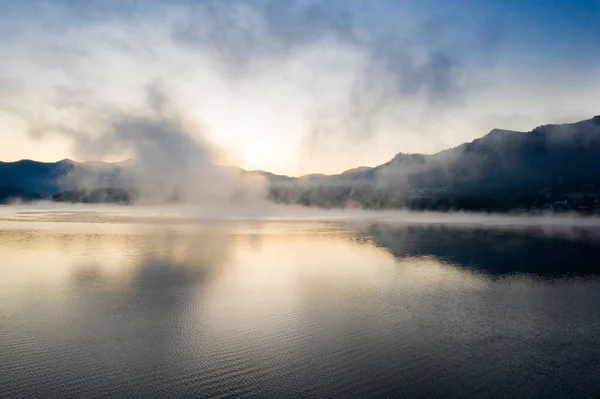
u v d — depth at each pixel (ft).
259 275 114.83
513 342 65.72
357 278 112.27
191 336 66.23
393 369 55.21
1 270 117.91
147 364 55.47
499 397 48.34
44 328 69.15
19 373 52.44
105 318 74.84
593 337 68.23
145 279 107.45
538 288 102.37
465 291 98.68
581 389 50.34
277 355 59.21
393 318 76.95
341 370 54.75
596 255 157.58
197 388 49.21
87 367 54.44
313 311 80.69
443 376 53.36
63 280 105.29
